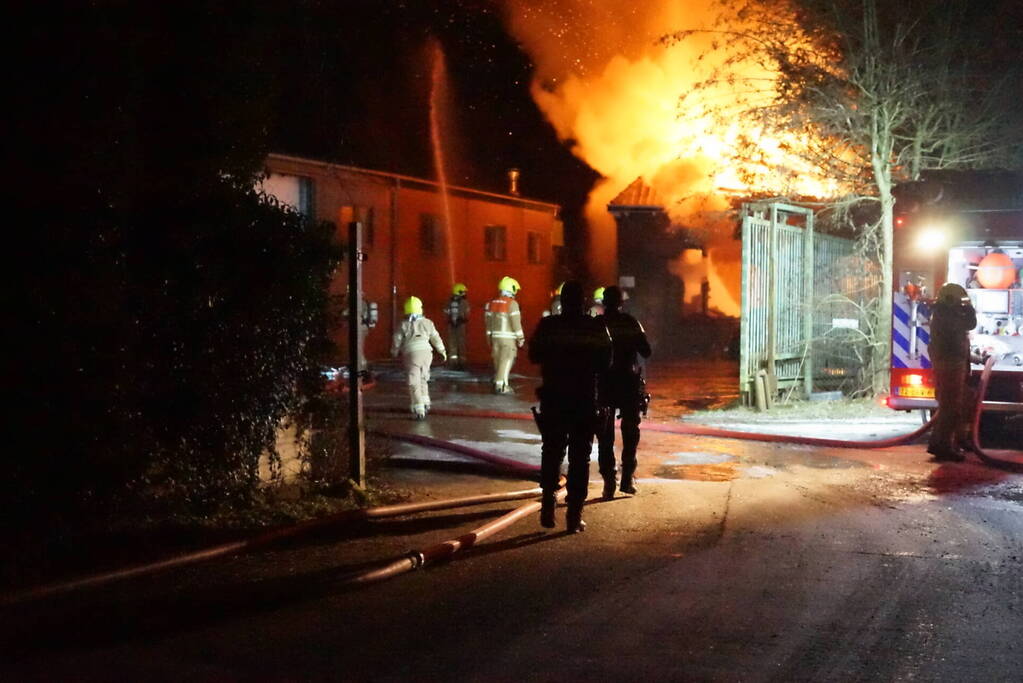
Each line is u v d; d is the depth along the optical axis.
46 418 6.11
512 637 5.23
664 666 4.81
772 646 5.11
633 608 5.73
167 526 7.01
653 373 24.27
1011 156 16.23
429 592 6.04
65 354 6.18
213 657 4.91
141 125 7.25
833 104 16.05
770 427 13.77
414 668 4.78
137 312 6.90
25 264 6.23
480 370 24.14
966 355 10.90
